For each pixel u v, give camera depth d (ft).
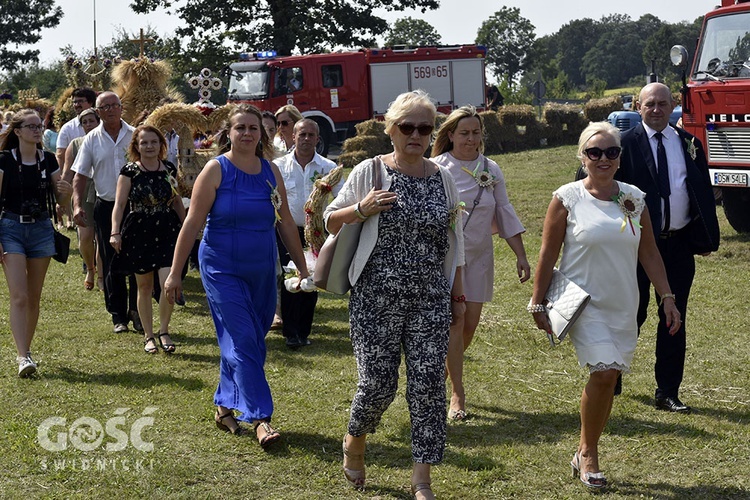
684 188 19.52
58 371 22.22
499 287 32.24
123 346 24.88
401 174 14.84
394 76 100.83
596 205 15.75
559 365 23.30
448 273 15.20
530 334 26.11
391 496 15.43
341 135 99.71
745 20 40.98
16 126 21.80
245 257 17.66
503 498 15.49
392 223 14.57
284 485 15.80
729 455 17.43
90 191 29.94
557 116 89.97
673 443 17.95
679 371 19.89
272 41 139.23
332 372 22.50
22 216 21.85
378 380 14.75
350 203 14.92
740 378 22.26
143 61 37.58
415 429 14.70
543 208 49.16
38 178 22.03
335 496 15.40
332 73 98.58
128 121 37.11
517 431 18.66
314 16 140.36
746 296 30.66
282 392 20.86
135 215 23.65
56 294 31.58
